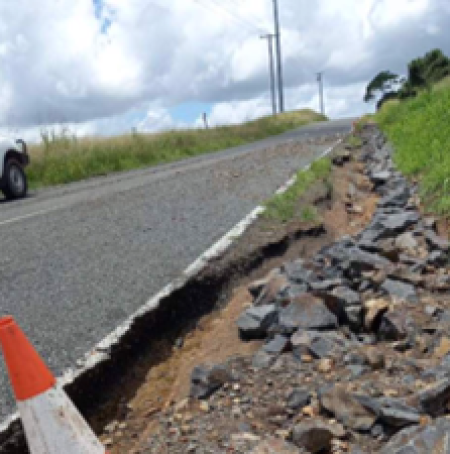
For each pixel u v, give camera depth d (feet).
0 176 34.53
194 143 73.26
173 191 28.12
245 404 9.06
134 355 11.51
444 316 11.16
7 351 5.82
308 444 7.56
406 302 11.98
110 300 13.28
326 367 9.69
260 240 17.90
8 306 13.41
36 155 50.16
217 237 18.33
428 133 30.89
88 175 49.88
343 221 22.33
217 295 15.14
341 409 8.16
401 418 7.63
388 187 25.98
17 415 8.75
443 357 9.47
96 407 9.95
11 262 17.34
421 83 73.41
